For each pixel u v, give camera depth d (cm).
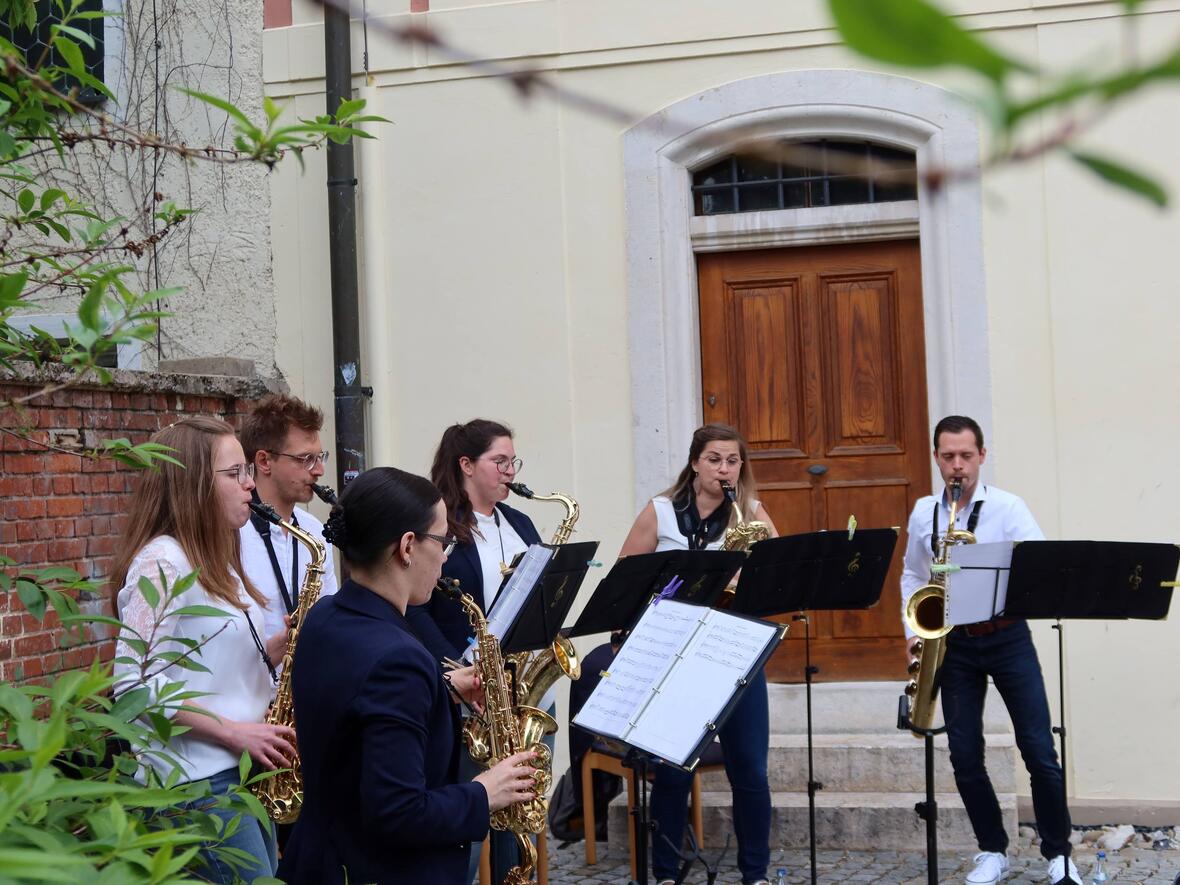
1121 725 559
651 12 611
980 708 485
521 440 624
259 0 653
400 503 250
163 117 654
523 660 411
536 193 625
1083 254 569
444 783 253
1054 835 474
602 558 615
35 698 204
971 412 579
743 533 462
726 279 632
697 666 329
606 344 619
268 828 210
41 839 135
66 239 255
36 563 492
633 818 481
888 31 45
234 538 317
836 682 613
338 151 634
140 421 549
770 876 511
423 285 636
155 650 285
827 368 622
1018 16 573
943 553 478
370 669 237
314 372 654
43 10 631
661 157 613
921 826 541
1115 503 566
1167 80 46
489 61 78
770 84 600
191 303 660
